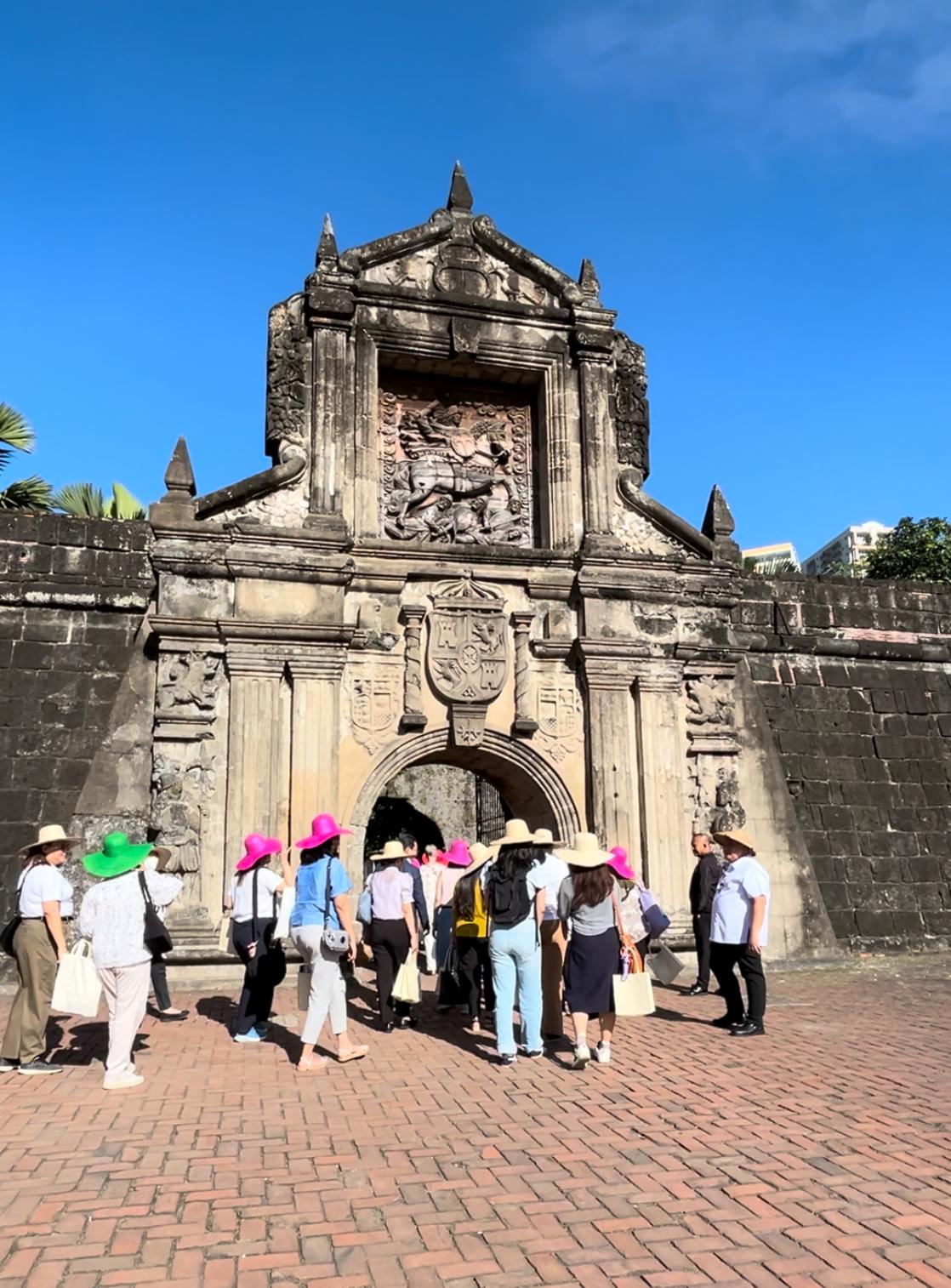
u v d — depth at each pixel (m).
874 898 18.11
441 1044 9.93
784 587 20.20
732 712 16.53
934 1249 5.04
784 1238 5.16
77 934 13.80
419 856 16.97
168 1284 4.70
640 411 17.33
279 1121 7.18
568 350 17.11
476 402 17.48
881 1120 7.16
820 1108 7.47
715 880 13.44
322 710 14.48
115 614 16.53
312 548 14.92
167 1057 9.30
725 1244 5.09
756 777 17.11
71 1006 8.16
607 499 16.64
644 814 15.61
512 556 15.88
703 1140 6.71
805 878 16.92
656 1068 8.84
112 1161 6.32
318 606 14.81
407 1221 5.38
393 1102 7.70
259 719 14.20
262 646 14.45
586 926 8.96
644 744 15.80
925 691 20.66
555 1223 5.34
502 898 9.25
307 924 9.12
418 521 16.42
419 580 15.61
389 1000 10.57
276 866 13.81
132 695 14.92
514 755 15.48
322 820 9.51
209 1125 7.11
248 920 10.19
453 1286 4.67
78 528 16.67
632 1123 7.10
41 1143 6.68
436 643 15.30
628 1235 5.19
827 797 18.77
